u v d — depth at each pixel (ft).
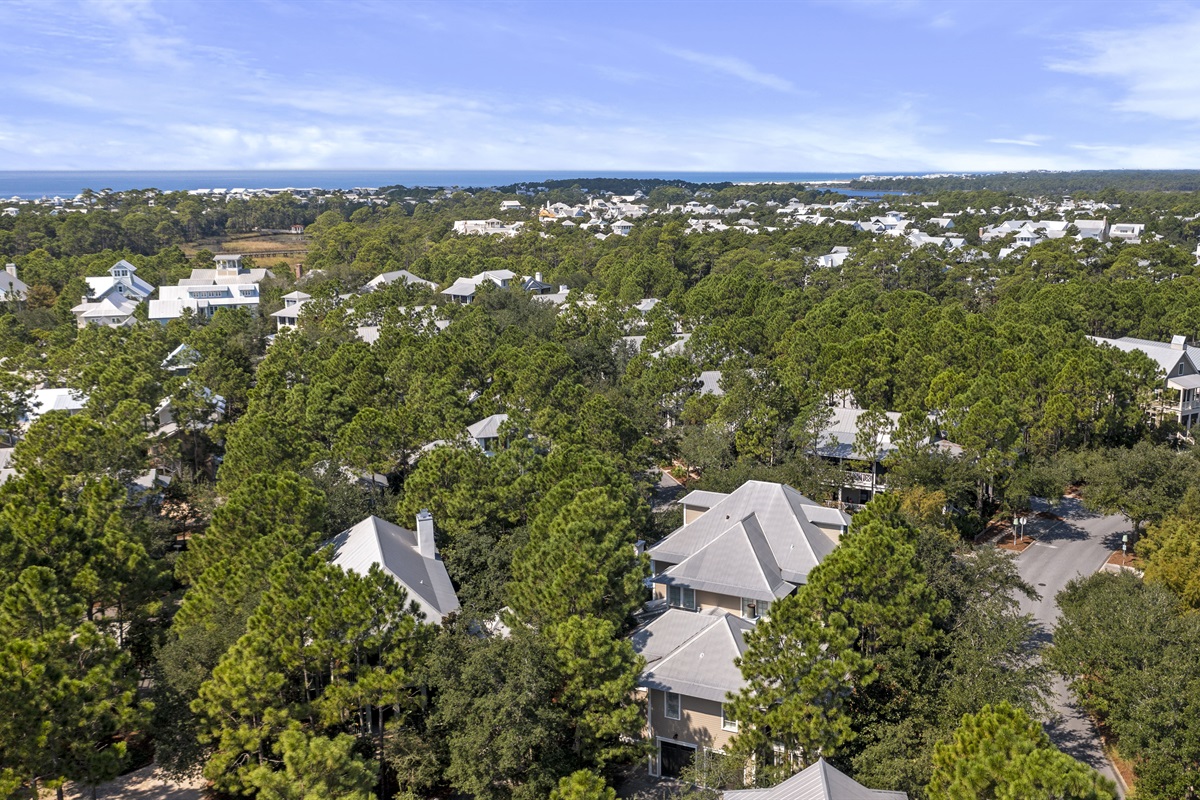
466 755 104.37
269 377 261.44
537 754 110.83
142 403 218.59
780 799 88.07
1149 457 193.26
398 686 107.34
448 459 170.50
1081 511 227.20
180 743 108.37
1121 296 368.27
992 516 221.66
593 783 89.40
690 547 163.43
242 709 101.40
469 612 126.62
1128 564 191.62
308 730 113.60
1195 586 135.85
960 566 138.62
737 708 105.81
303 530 149.07
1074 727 132.26
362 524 152.05
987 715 87.76
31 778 95.35
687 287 522.47
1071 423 229.66
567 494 156.46
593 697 111.65
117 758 100.17
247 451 183.11
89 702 98.32
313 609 110.11
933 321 324.19
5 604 108.88
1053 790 76.13
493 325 354.54
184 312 383.65
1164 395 267.39
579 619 115.34
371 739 114.62
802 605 117.60
